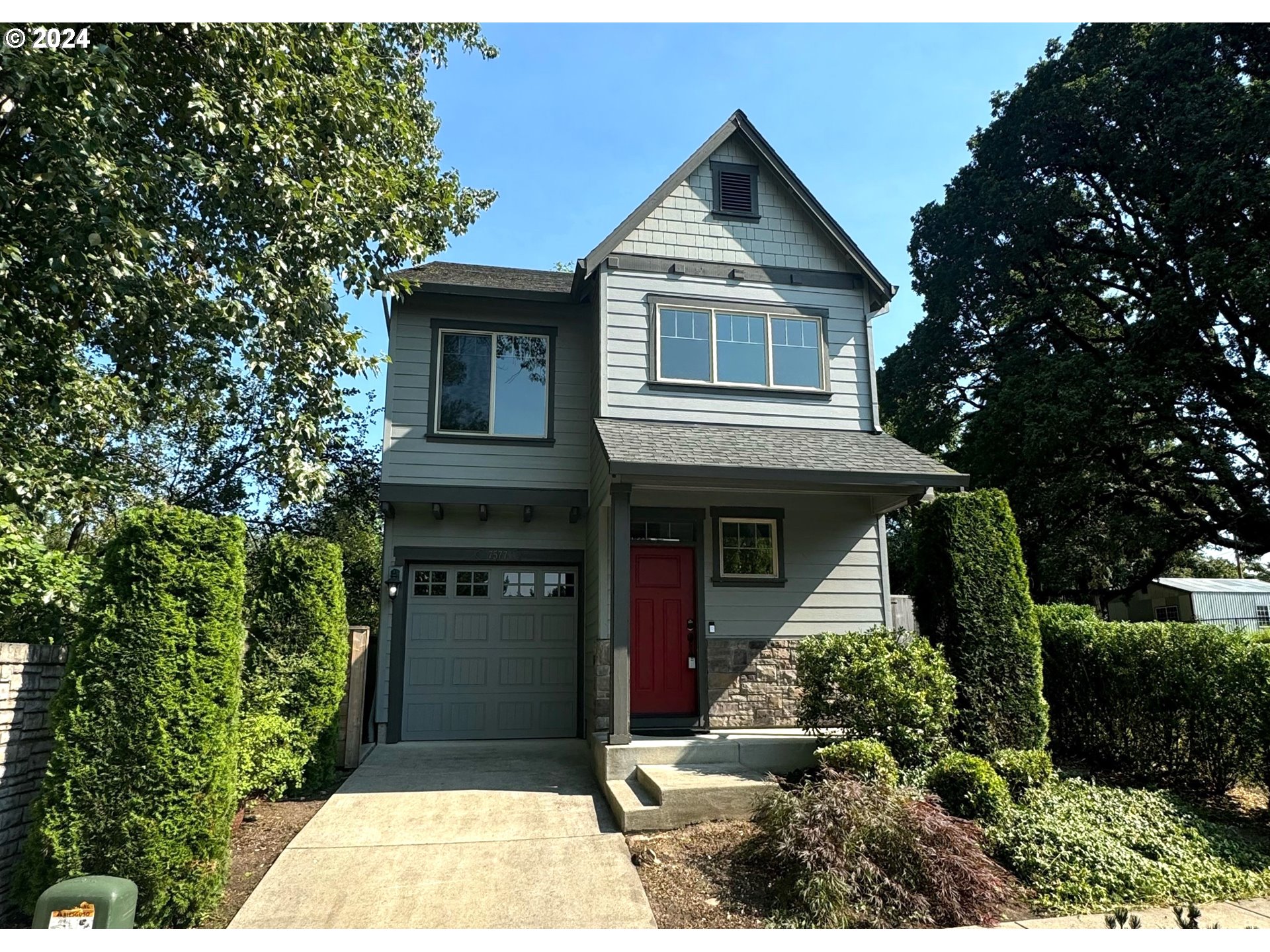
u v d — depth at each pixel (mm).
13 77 5844
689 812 6121
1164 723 7043
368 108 8781
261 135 7129
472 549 10188
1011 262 19922
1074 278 18922
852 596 9680
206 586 4570
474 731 9867
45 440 7438
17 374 7020
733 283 10008
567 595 10422
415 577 10164
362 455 15383
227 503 15172
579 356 10805
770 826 5098
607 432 8594
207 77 7234
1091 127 18062
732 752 7230
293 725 6980
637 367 9477
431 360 10367
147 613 4383
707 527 9516
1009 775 6199
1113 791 6312
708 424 9500
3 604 5098
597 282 9867
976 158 20859
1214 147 15945
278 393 8117
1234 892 4875
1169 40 16891
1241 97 15398
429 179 11094
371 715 9953
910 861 4652
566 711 10117
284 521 15758
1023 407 17562
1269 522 16484
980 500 7570
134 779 4176
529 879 5055
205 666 4484
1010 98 20000
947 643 7320
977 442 19297
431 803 6816
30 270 6754
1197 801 6637
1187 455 16188
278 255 7398
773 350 9969
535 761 8508
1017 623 7215
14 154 6730
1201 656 6730
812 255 10398
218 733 4500
